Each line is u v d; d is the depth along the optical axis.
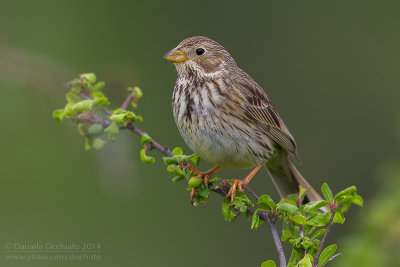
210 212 14.12
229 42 15.66
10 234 13.38
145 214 14.02
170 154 7.43
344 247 5.38
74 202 13.91
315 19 15.78
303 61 15.68
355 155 15.30
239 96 8.59
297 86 15.60
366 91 15.70
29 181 13.91
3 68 10.31
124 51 15.33
